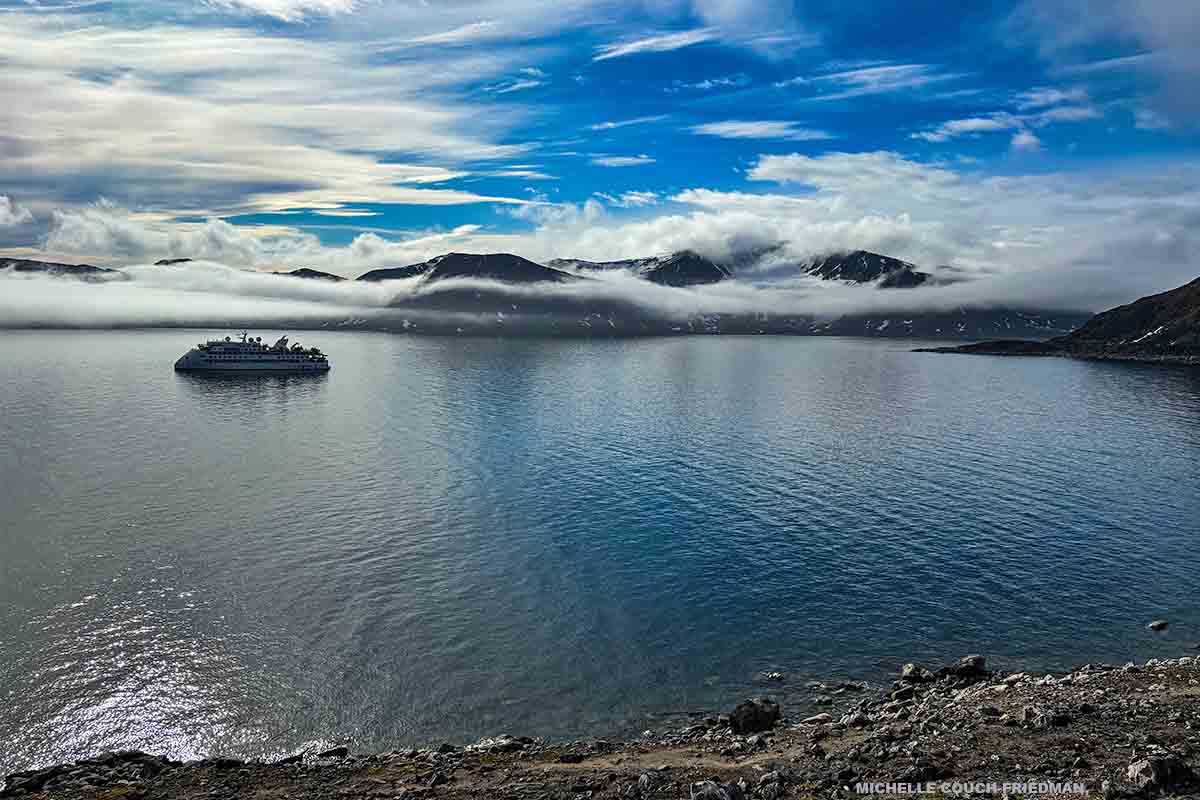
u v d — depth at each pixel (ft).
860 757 96.27
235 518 263.90
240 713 148.46
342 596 200.03
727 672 164.14
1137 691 123.24
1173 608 194.70
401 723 146.00
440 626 184.14
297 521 261.44
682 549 237.45
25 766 132.77
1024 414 550.36
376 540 243.19
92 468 336.29
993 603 197.88
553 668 165.48
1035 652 172.04
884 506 286.25
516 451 385.50
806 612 192.95
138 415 494.18
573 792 91.56
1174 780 77.36
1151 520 269.03
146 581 207.62
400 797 92.22
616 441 415.64
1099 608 195.11
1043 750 92.58
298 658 168.35
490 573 216.95
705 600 199.93
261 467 343.87
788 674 163.32
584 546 239.71
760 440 423.64
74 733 141.90
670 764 102.42
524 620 187.73
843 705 148.97
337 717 147.74
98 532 246.47
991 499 297.33
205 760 110.73
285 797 94.07
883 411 561.02
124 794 95.45
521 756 111.34
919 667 159.84
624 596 202.08
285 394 626.23
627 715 148.15
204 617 186.70
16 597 195.93
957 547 239.91
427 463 355.36
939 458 377.09
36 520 258.57
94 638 175.52
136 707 149.89
